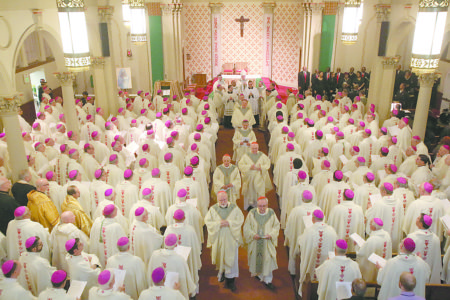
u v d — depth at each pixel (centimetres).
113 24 1727
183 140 1082
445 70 1583
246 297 650
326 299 509
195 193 726
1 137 998
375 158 866
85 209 725
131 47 1766
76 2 600
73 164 818
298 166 768
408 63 1836
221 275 685
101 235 579
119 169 796
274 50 2048
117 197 715
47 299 447
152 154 966
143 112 1193
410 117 1344
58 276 448
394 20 1227
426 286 507
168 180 805
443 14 634
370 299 536
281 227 841
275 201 991
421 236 555
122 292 459
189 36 2048
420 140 946
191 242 588
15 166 811
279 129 1107
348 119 1113
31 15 851
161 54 1841
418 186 728
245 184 870
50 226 650
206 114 1245
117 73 1738
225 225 625
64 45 616
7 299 452
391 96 1322
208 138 1023
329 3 1756
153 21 1792
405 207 695
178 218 576
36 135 1084
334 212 638
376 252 555
